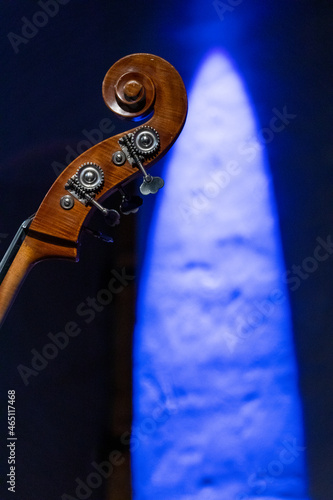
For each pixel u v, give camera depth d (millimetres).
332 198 2438
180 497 2424
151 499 2426
